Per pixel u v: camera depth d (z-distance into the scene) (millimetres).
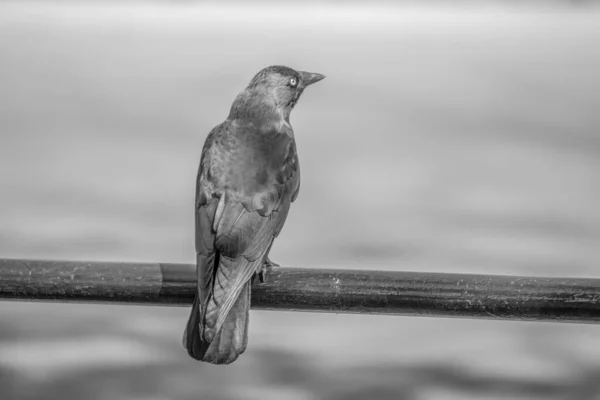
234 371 12594
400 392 12133
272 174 4957
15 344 13016
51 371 12156
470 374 12500
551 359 13211
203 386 11992
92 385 11836
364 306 4387
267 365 12883
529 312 4262
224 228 4668
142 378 12234
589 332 14273
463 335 14094
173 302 4461
